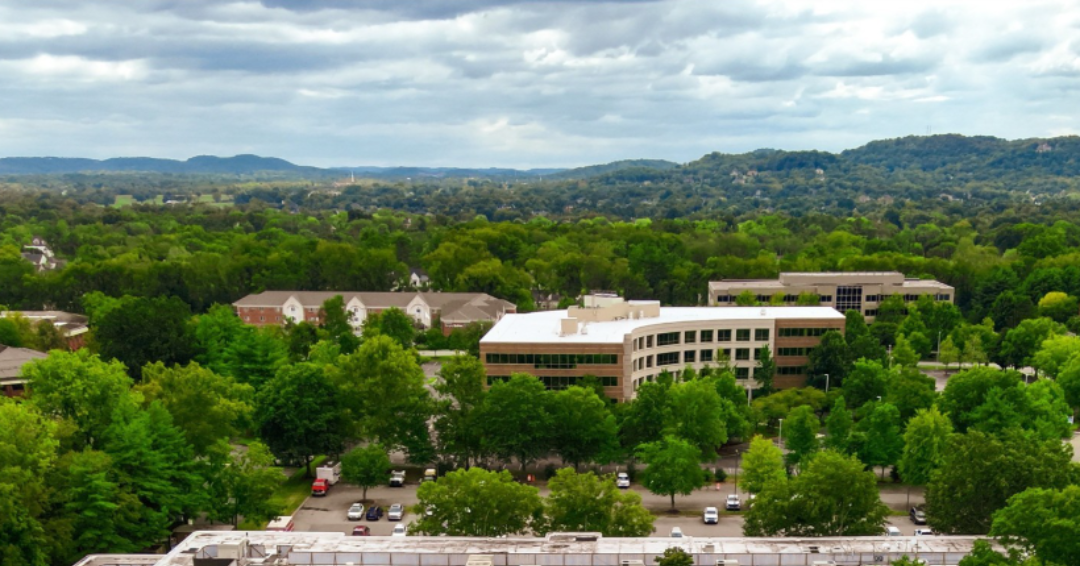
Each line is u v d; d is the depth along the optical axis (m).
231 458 89.19
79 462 75.50
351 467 98.06
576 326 132.88
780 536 70.38
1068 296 185.88
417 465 113.06
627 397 127.62
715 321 143.75
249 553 60.72
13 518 65.81
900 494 100.56
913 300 191.62
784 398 127.75
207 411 96.31
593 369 127.38
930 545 61.34
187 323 157.38
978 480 73.06
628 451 106.12
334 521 93.94
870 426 102.75
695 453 96.44
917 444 96.19
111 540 74.56
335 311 184.88
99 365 93.81
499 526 73.06
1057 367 139.00
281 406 107.38
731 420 113.12
